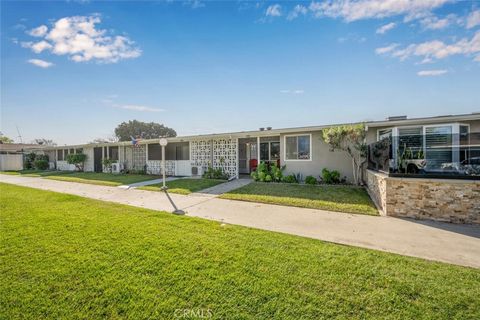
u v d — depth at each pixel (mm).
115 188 10203
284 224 4840
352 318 2066
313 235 4164
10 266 3051
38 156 25797
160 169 16047
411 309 2172
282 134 11578
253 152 15070
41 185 11688
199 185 10273
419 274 2748
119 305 2283
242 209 6148
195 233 4230
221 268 2939
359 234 4184
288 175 11070
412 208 5188
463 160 5227
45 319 2113
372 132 9914
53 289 2555
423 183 5074
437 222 4863
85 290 2529
